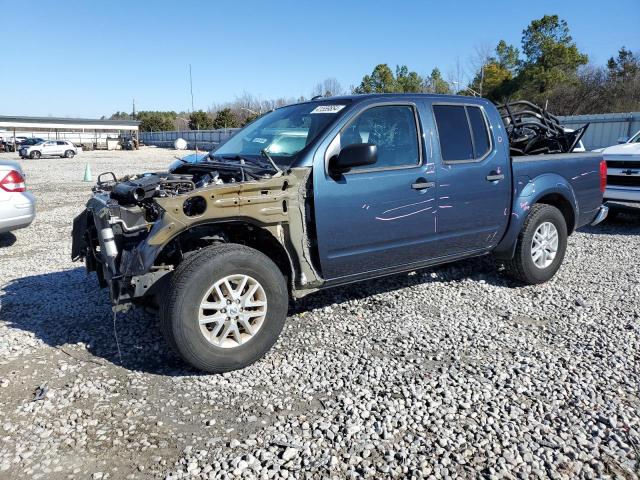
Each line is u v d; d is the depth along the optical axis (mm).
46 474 2699
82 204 12516
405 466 2732
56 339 4355
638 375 3684
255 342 3801
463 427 3080
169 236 3469
